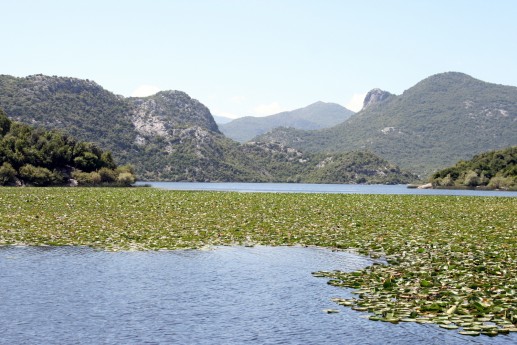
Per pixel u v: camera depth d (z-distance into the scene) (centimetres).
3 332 1489
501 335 1443
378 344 1405
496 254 2558
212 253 2756
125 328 1531
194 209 5028
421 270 2212
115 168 15500
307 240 3178
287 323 1577
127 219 4044
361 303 1723
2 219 3891
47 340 1430
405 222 4072
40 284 2034
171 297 1866
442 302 1675
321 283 2078
